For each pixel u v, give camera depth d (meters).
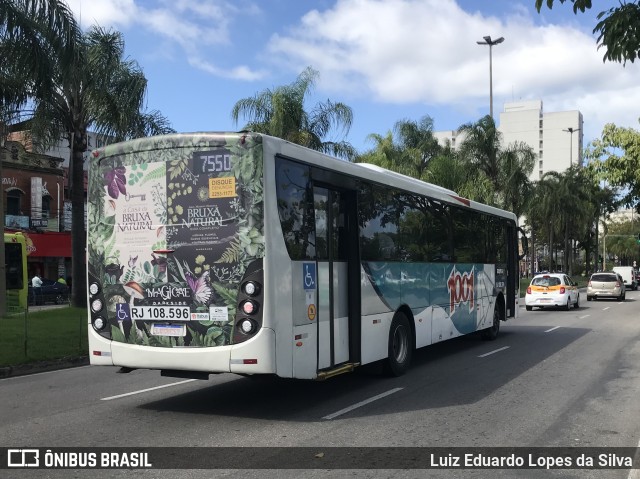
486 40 37.81
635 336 15.96
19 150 36.81
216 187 7.14
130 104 19.02
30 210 37.19
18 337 13.47
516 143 39.94
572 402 8.05
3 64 14.88
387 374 9.92
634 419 7.16
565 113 136.25
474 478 5.20
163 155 7.43
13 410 7.77
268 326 6.85
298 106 25.11
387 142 37.69
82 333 14.51
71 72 15.43
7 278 22.61
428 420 7.10
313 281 7.71
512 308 16.55
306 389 8.96
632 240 106.94
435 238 11.62
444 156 34.41
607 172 20.73
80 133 19.59
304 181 7.66
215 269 7.08
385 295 9.49
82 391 9.06
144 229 7.48
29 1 14.27
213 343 7.04
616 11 6.05
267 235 6.92
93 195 7.82
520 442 6.23
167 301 7.30
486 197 34.75
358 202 8.80
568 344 14.30
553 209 53.47
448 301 12.10
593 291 34.12
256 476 5.19
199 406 7.89
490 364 11.30
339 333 8.30
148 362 7.33
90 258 7.81
